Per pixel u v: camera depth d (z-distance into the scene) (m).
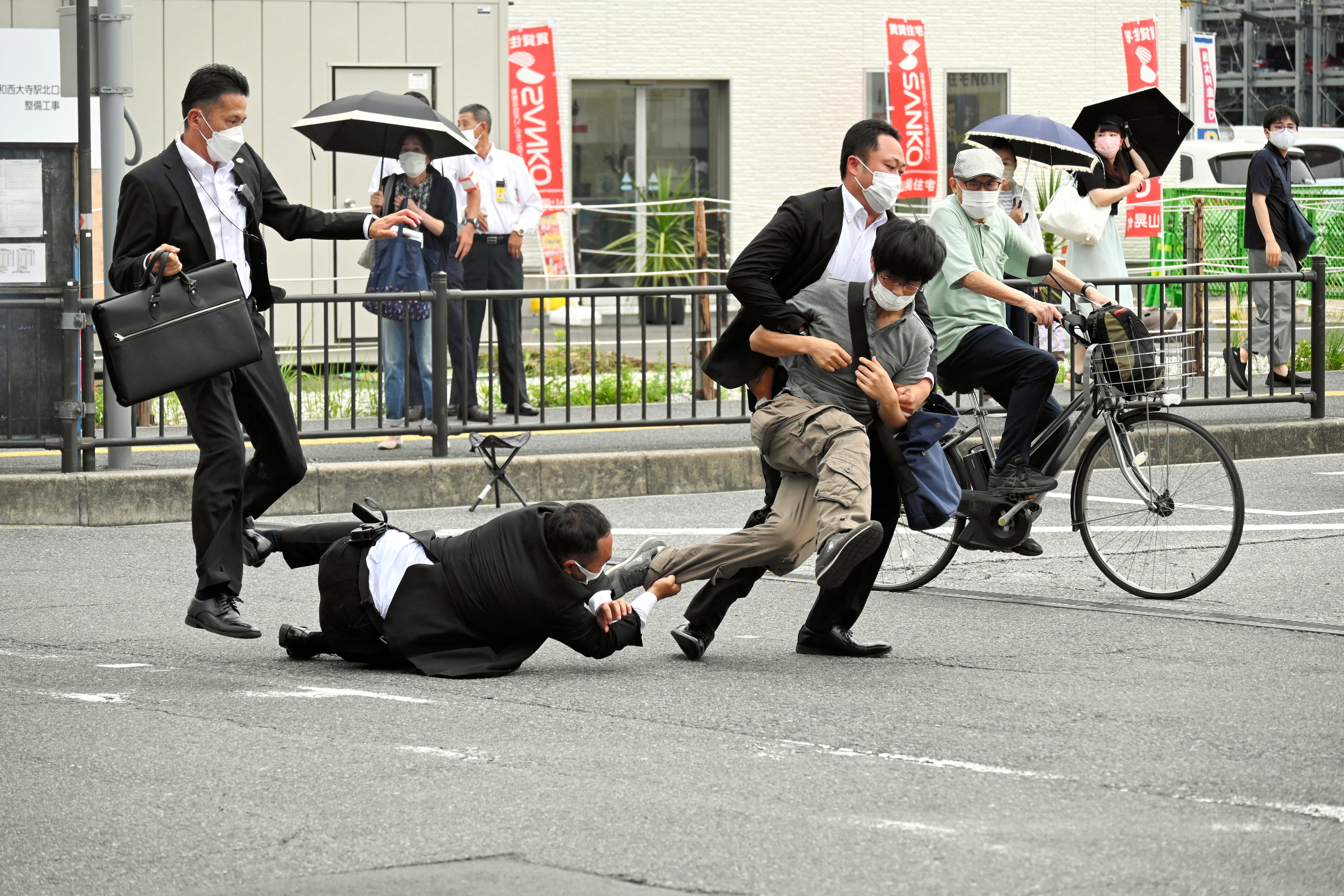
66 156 19.56
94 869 7.29
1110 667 11.20
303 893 6.98
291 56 28.97
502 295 19.47
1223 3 99.19
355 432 18.94
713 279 34.03
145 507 17.84
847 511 10.70
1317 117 98.38
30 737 9.37
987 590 14.12
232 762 8.87
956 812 8.00
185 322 11.06
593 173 40.47
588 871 7.20
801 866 7.24
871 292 10.95
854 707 10.12
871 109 41.53
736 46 40.69
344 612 11.06
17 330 18.09
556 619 10.82
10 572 14.99
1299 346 23.69
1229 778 8.56
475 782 8.51
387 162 21.97
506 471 18.52
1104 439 13.71
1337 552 15.21
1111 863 7.27
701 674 11.09
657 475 19.47
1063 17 42.62
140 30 28.41
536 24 39.75
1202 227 30.08
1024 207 20.64
